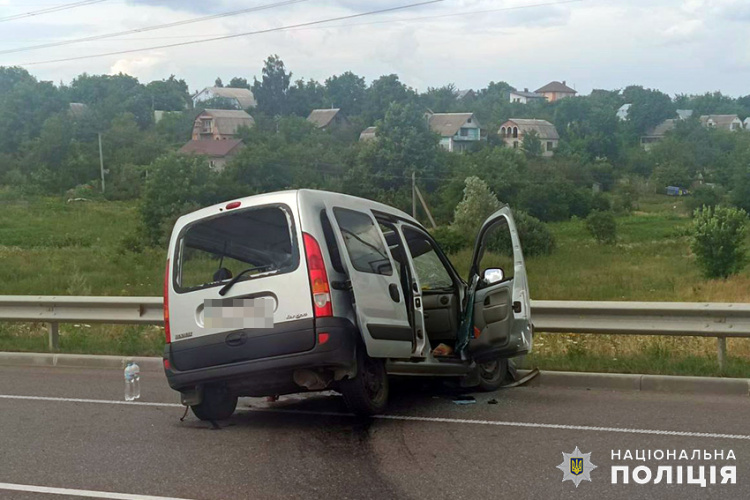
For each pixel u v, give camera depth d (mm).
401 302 7824
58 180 82688
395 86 137250
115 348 11367
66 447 6781
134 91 139750
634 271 29469
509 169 72188
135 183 79125
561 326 9789
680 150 101188
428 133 75688
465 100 158000
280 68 150375
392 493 5453
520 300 8367
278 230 7133
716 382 8719
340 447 6652
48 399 8812
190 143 96938
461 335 8695
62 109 105938
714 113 161000
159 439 7039
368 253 7586
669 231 57094
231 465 6172
